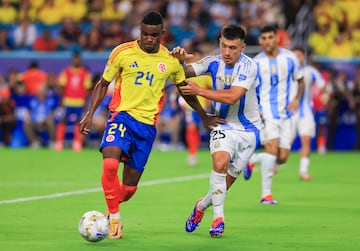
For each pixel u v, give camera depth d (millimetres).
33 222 23766
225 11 67438
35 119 59375
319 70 56281
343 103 58625
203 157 53031
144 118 20922
